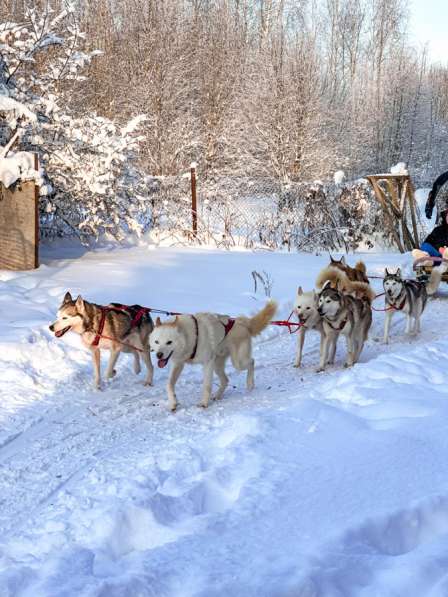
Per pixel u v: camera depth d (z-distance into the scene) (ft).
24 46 41.47
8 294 30.19
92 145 43.88
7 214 36.01
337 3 156.15
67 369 23.00
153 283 34.99
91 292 31.83
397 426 15.12
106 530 11.50
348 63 158.10
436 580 8.47
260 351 27.55
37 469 15.66
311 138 89.51
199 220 54.85
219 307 30.91
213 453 15.38
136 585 8.96
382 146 130.41
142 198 49.01
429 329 32.30
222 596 8.44
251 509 11.18
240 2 127.44
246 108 92.63
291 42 98.32
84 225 46.91
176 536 11.06
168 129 83.92
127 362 24.73
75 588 9.26
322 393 19.99
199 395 21.54
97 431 18.20
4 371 21.79
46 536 11.76
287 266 42.75
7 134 41.34
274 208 56.80
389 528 10.08
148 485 13.85
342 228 54.34
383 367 20.95
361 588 8.52
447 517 10.41
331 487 11.84
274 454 14.07
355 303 24.82
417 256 39.91
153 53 89.66
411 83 136.15
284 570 8.82
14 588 9.70
